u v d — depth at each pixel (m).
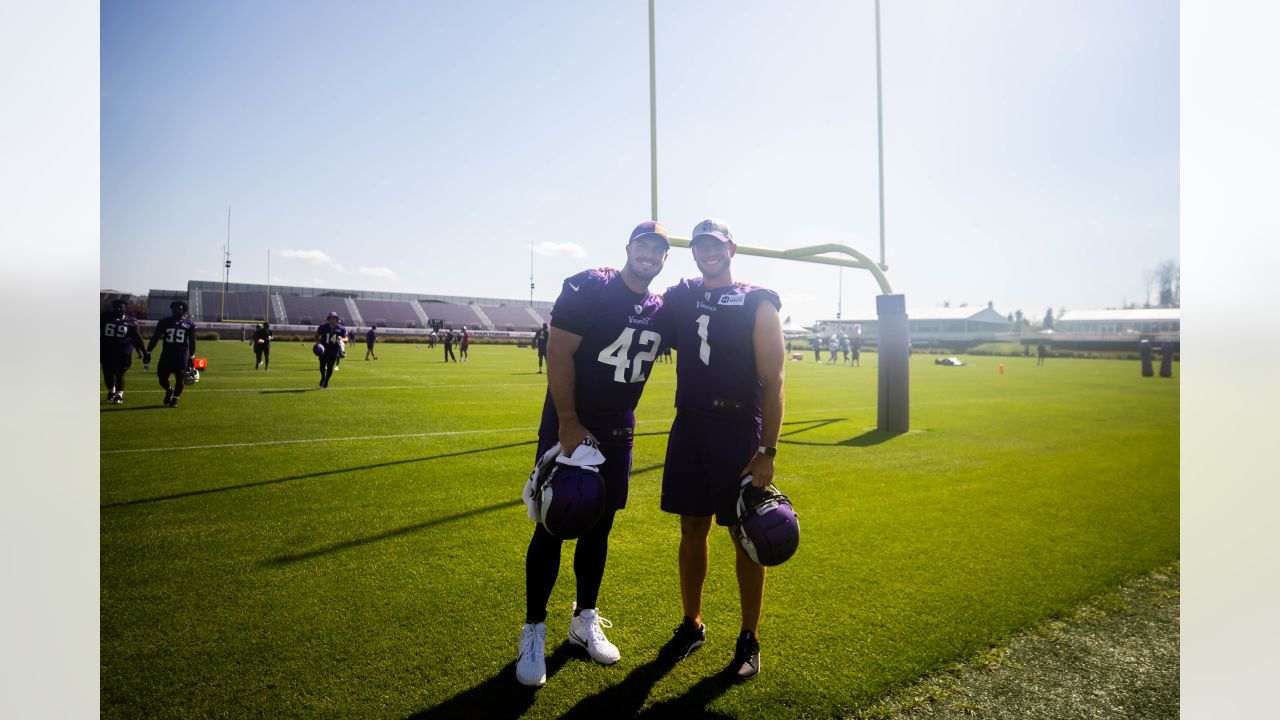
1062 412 9.66
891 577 2.98
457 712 1.92
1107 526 3.83
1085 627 2.53
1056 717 1.96
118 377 8.43
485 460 5.42
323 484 4.51
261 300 57.56
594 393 2.28
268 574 2.89
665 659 2.23
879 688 2.09
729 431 2.25
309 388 11.27
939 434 7.35
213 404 8.70
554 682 2.09
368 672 2.12
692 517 2.30
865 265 7.39
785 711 1.96
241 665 2.13
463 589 2.76
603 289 2.23
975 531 3.70
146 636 2.31
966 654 2.31
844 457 5.91
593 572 2.29
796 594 2.78
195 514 3.76
